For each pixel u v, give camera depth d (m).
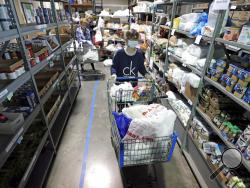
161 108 1.35
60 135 2.26
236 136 1.36
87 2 6.52
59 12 2.65
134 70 2.29
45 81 1.99
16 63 1.30
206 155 1.71
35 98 1.62
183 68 2.56
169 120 1.26
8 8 1.20
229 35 1.38
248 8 1.64
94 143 2.24
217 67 1.59
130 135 1.20
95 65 5.37
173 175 1.84
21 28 1.36
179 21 2.50
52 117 2.04
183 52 2.38
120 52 2.16
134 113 1.36
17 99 1.52
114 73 2.13
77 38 4.32
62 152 2.09
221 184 1.43
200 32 1.89
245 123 1.47
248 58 1.53
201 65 1.85
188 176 1.83
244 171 1.39
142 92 1.80
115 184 1.73
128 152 1.24
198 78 1.93
